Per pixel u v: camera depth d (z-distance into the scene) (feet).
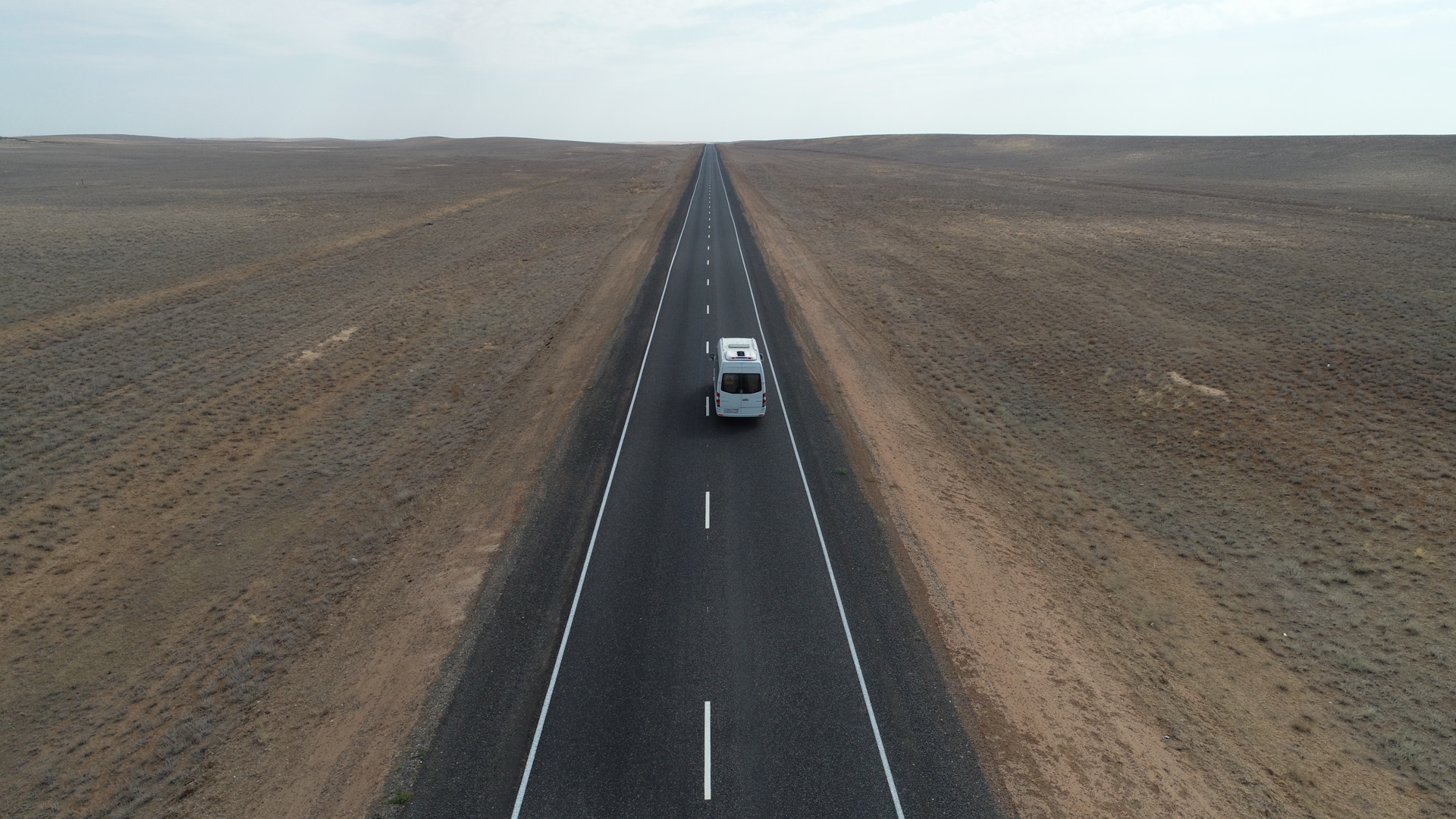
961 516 71.41
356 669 50.62
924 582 60.03
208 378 105.09
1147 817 39.73
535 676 49.21
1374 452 77.71
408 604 57.21
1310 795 41.34
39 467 78.64
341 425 93.86
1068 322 128.67
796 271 167.84
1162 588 61.62
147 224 195.83
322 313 136.56
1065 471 82.58
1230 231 194.90
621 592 58.08
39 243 164.55
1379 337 106.01
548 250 192.54
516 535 66.03
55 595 60.59
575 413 92.48
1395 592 58.80
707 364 109.60
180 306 133.80
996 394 102.94
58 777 43.50
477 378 108.68
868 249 192.24
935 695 48.19
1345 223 196.34
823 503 71.97
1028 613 57.21
